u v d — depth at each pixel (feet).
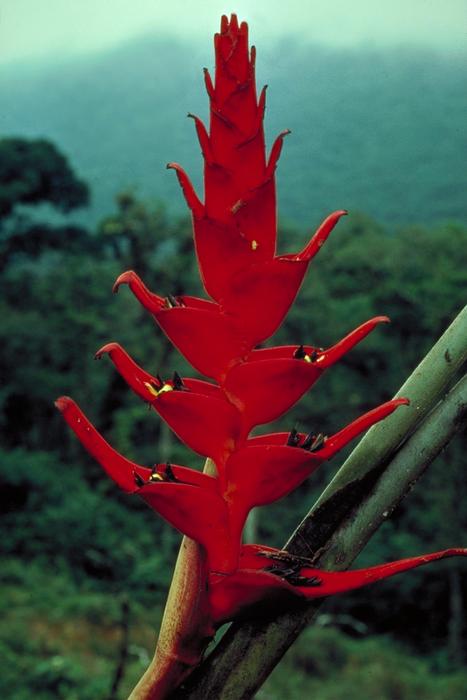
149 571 82.99
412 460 5.32
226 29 4.99
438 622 95.61
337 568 5.25
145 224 105.09
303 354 5.12
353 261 117.08
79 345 116.78
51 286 124.36
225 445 5.08
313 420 106.22
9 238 140.56
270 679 67.67
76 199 145.69
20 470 98.37
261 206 4.99
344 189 189.98
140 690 5.17
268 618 5.17
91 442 4.87
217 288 5.12
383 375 109.09
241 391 5.02
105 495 103.24
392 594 95.86
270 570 5.18
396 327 109.40
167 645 5.15
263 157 5.03
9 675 53.67
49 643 64.49
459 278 107.34
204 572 5.05
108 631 69.92
